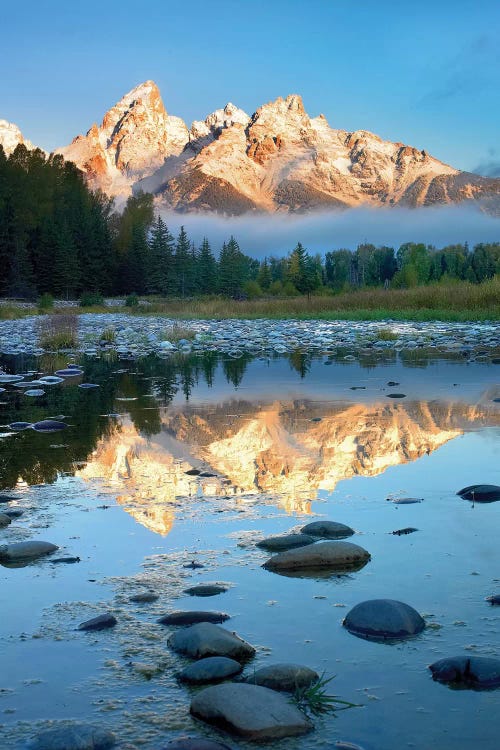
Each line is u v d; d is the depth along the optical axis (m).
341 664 2.23
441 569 2.97
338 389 8.70
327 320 26.59
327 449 5.32
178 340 18.58
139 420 6.79
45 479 4.58
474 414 6.66
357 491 4.19
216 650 2.29
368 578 2.90
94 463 5.00
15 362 13.75
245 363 12.59
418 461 4.89
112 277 74.56
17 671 2.24
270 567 3.03
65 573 3.02
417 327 20.72
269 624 2.51
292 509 3.87
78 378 10.66
